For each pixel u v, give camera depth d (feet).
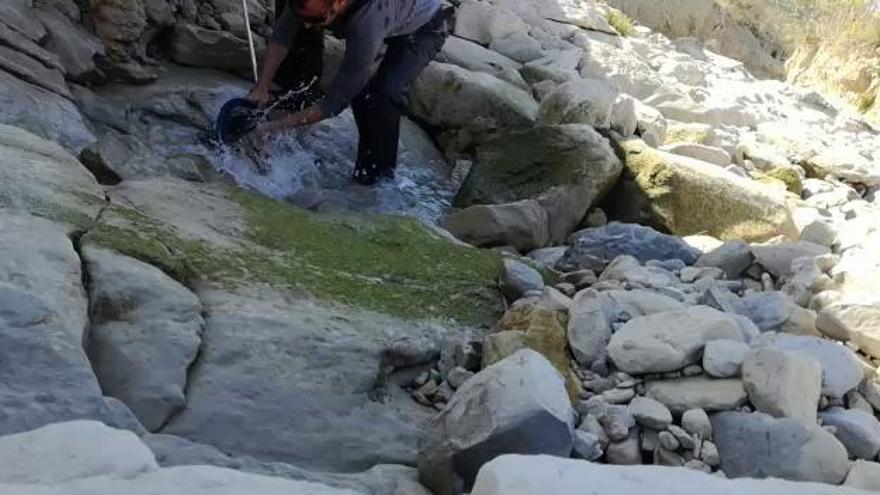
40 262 10.35
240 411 9.98
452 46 21.90
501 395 9.08
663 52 27.32
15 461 6.42
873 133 27.55
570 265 14.92
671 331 11.06
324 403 10.30
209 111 17.24
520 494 6.46
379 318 11.75
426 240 13.84
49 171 12.42
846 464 9.82
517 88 20.65
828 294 13.00
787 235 16.75
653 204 16.97
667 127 20.99
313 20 14.37
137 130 16.26
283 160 16.84
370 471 9.55
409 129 19.61
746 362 10.46
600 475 6.76
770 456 9.81
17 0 15.89
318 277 12.30
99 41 16.85
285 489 6.58
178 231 12.25
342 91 14.88
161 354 10.09
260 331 10.81
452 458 9.06
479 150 17.97
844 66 32.99
